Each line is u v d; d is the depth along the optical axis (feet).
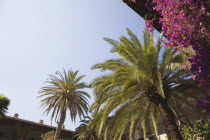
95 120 39.01
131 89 35.17
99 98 35.99
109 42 37.70
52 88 82.58
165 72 36.09
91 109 40.45
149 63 33.63
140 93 36.55
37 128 96.89
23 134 91.15
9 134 88.38
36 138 96.84
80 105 82.64
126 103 36.52
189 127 38.24
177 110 40.24
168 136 31.96
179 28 17.92
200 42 17.08
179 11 17.65
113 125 36.09
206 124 35.29
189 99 47.03
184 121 47.78
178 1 17.24
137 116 38.60
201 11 16.70
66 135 105.29
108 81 34.81
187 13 16.92
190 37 17.42
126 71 32.94
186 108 48.57
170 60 33.94
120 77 34.01
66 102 76.54
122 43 36.68
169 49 33.96
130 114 37.14
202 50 16.94
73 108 78.64
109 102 34.30
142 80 34.24
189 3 16.65
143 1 23.76
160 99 34.45
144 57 33.81
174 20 18.03
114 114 36.01
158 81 31.55
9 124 87.81
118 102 34.78
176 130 31.65
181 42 18.17
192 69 18.17
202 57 16.93
